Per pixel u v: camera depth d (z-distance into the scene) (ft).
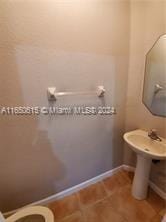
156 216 4.72
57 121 4.39
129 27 4.61
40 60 3.68
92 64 4.36
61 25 3.68
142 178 5.02
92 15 3.97
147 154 4.30
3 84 3.50
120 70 4.91
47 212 3.65
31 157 4.37
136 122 5.58
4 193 4.36
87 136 5.07
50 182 4.96
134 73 5.06
